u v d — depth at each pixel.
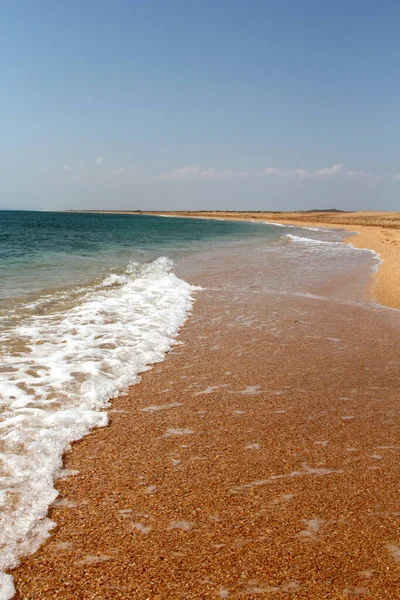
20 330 8.92
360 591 3.04
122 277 16.12
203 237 44.59
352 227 72.31
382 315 11.76
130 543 3.41
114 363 7.36
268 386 6.79
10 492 3.94
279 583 3.07
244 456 4.77
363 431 5.45
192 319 10.82
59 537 3.45
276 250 30.23
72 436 5.04
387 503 4.03
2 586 2.94
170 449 4.88
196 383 6.83
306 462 4.69
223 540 3.47
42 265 18.98
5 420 5.26
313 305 12.77
